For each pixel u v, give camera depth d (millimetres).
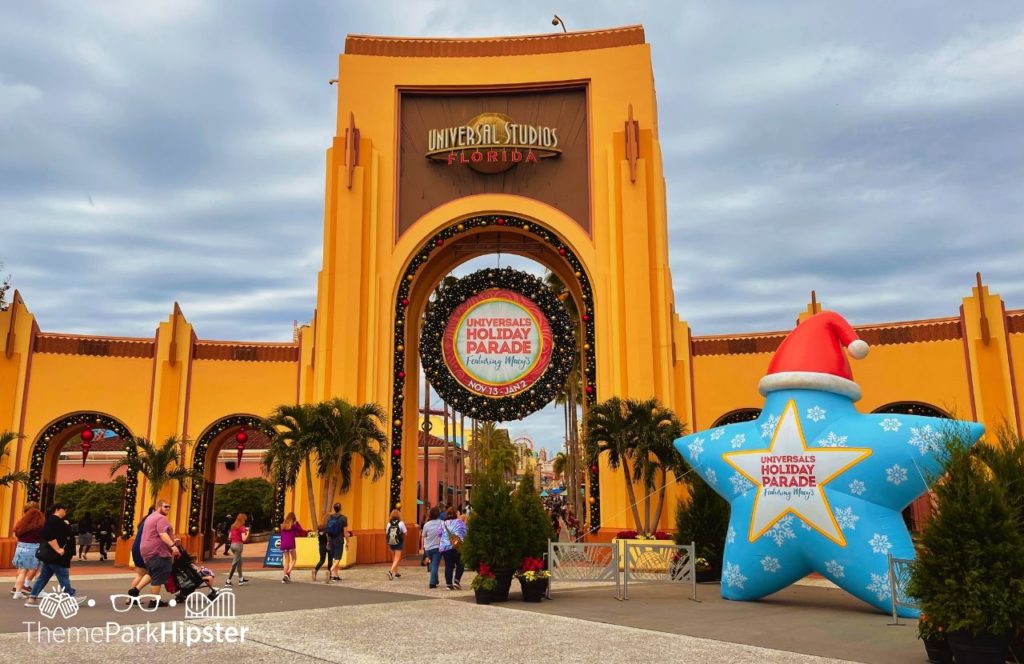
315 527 23469
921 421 13875
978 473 9609
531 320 27156
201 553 26859
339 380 25734
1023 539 8984
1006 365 22797
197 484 27125
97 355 27172
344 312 26188
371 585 18453
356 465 25703
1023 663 9000
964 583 8977
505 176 28078
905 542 13703
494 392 26750
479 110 28672
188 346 27750
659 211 26984
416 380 29641
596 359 26281
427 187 28141
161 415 27000
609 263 26766
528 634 11141
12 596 15516
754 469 15047
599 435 23375
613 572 15562
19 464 25750
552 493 84562
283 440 23812
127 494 26500
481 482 15805
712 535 19141
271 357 28312
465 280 27484
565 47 28469
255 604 14477
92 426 27641
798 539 14430
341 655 9453
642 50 28000
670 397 25422
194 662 8898
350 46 28625
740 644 10422
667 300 26375
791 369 15141
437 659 9266
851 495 14078
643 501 24594
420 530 29094
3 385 25938
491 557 15078
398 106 28453
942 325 24047
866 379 24750
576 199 27703
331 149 27938
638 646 10211
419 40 28812
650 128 27531
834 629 11820
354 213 26953
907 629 11859
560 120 28375
